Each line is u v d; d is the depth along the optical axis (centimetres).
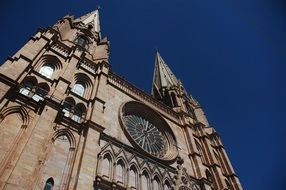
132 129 3803
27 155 2119
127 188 2769
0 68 2677
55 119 2692
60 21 4794
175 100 6234
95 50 4841
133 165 3130
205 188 3628
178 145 4203
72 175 2322
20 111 2492
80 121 3059
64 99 3136
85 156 2500
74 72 3641
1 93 2414
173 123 4678
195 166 3978
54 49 3700
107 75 4003
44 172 2241
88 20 5812
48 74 3312
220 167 4678
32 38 3456
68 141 2669
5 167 2002
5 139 2209
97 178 2536
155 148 3844
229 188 4456
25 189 1916
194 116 6134
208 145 4831
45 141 2330
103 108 3322
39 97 2903
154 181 3170
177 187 3073
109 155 2950
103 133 3091
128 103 4059
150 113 4359
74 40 4662
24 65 2923
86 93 3566
